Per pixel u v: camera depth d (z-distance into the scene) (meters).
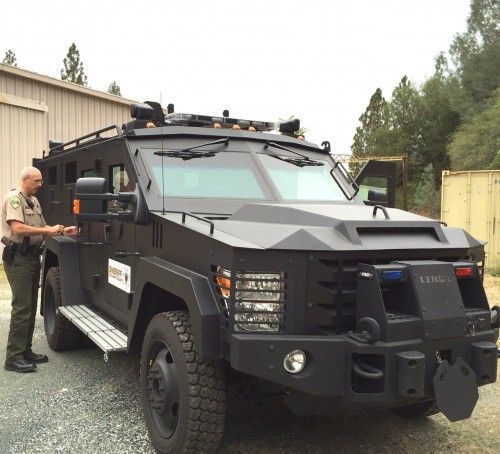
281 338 2.95
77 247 5.84
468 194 12.88
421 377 2.89
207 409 3.19
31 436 3.80
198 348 3.09
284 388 3.65
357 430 4.00
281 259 3.01
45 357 5.61
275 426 4.04
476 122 28.84
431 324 2.98
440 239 3.44
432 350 3.01
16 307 5.23
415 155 40.28
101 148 5.08
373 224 3.25
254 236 3.19
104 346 4.02
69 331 5.81
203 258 3.31
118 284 4.64
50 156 6.97
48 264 6.41
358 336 2.96
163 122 4.98
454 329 3.05
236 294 3.00
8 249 5.20
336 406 3.06
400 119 40.75
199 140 4.68
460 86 36.44
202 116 5.10
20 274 5.21
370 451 3.68
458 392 3.01
